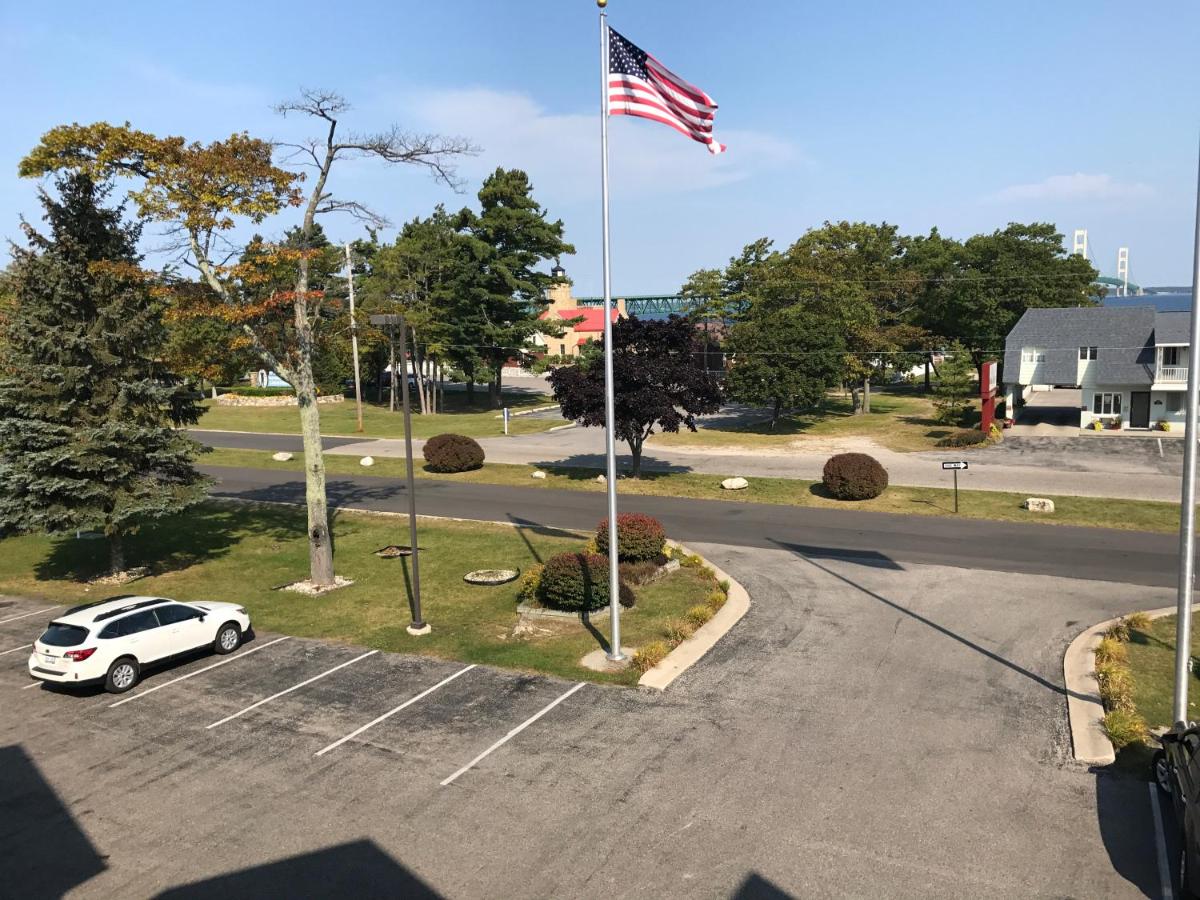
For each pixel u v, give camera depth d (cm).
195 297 2145
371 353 7400
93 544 2805
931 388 8269
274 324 2211
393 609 2005
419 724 1352
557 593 1870
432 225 7156
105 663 1516
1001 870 927
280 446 5291
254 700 1481
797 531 2781
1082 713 1312
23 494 2158
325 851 1002
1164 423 4931
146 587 2280
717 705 1388
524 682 1515
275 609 2036
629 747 1244
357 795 1133
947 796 1085
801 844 984
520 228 6819
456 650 1698
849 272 7100
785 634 1742
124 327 2256
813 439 5078
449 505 3384
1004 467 3928
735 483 3538
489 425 6159
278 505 3444
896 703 1383
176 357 2358
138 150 2002
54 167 2011
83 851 1021
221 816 1092
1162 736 1082
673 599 2000
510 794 1119
